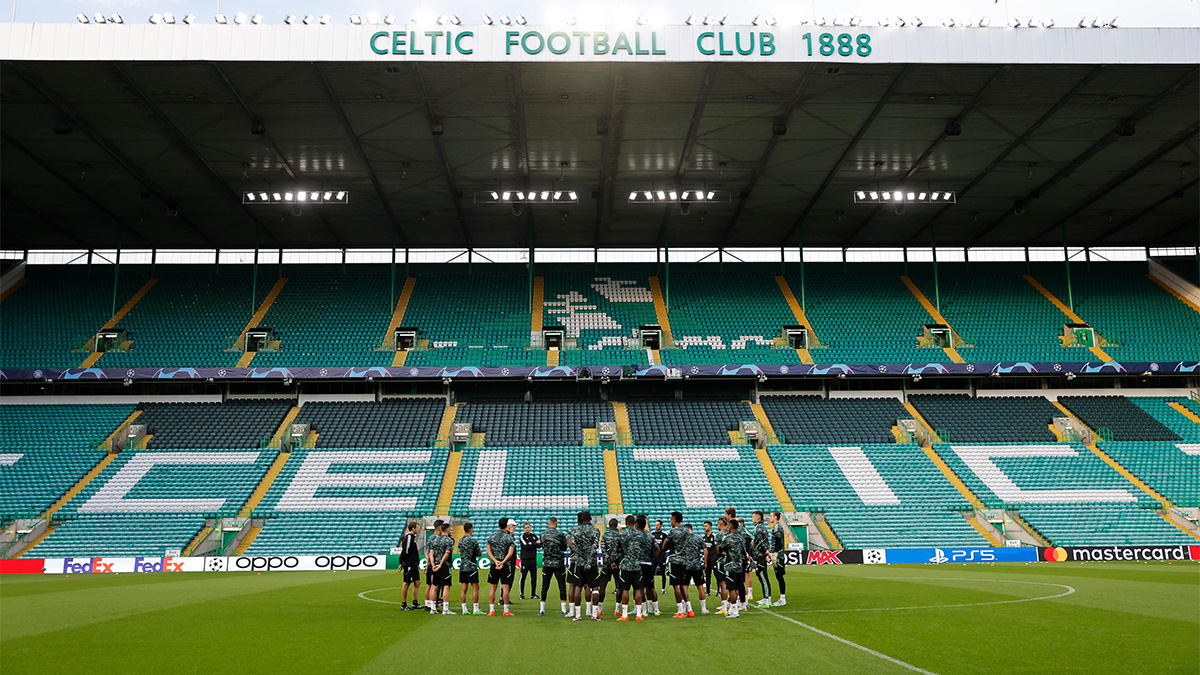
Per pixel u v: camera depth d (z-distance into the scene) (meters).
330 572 28.06
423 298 48.19
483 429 40.03
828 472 36.88
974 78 28.17
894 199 36.47
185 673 9.38
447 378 40.31
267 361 41.69
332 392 42.91
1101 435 39.69
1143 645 10.91
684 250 51.84
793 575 24.34
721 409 42.25
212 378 39.31
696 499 34.75
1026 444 39.00
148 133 32.34
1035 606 15.48
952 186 39.69
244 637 11.95
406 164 36.06
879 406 42.50
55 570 28.55
